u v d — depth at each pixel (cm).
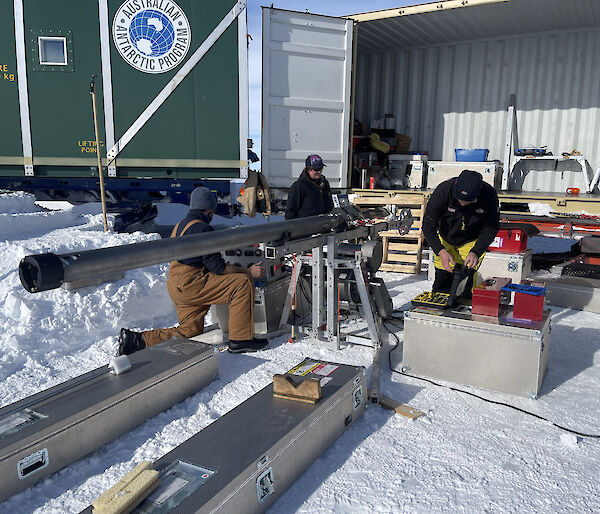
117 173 680
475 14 760
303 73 719
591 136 845
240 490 190
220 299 365
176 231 352
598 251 572
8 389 303
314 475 228
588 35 827
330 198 507
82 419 236
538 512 202
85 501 207
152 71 660
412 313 329
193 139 677
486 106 906
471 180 360
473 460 238
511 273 523
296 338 407
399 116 966
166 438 255
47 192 731
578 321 460
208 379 317
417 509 204
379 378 321
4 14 640
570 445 250
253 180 686
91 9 643
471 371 316
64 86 656
